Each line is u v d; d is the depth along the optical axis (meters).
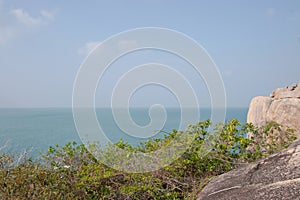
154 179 4.39
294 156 2.72
